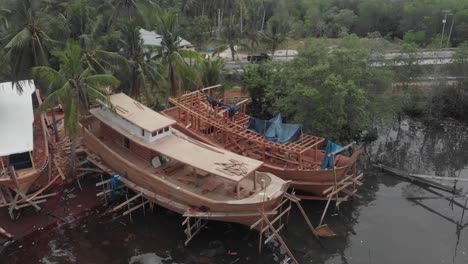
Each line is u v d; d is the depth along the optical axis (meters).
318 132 36.62
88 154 32.47
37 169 28.89
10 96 34.12
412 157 39.81
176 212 28.97
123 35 37.16
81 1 35.53
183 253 25.52
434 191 33.06
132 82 37.50
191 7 78.31
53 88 28.97
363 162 38.25
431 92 46.38
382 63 43.44
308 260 25.36
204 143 31.31
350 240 27.19
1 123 30.52
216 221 28.11
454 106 47.91
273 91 40.62
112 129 31.67
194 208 26.23
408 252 26.03
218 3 79.31
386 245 26.72
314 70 34.28
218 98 45.47
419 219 29.53
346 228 28.41
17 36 27.94
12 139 28.97
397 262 25.14
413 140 43.62
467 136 44.62
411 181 34.56
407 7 78.44
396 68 45.22
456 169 37.41
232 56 62.34
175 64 37.72
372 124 40.22
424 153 40.75
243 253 25.73
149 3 44.81
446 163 38.66
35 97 38.88
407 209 30.73
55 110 41.22
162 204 27.55
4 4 30.95
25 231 26.38
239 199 25.06
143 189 28.44
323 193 28.08
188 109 35.47
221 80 47.97
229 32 62.91
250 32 63.03
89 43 32.41
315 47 37.53
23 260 24.47
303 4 90.75
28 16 29.36
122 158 29.02
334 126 36.34
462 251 26.12
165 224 28.02
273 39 61.84
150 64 37.62
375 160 38.84
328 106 34.72
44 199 29.12
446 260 25.33
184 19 71.38
